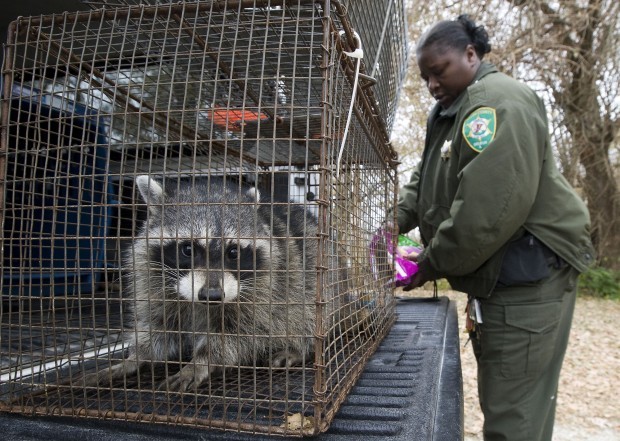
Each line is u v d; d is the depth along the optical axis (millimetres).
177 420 1591
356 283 2219
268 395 1755
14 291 3025
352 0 1899
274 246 2578
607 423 6062
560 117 13734
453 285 3344
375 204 2775
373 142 2553
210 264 2303
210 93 2557
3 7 2992
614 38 12625
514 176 2684
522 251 2953
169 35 2016
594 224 15312
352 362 2105
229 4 1607
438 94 3551
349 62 1801
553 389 3115
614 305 13398
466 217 2738
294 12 1682
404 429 1548
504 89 2854
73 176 1702
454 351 2691
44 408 1699
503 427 3043
